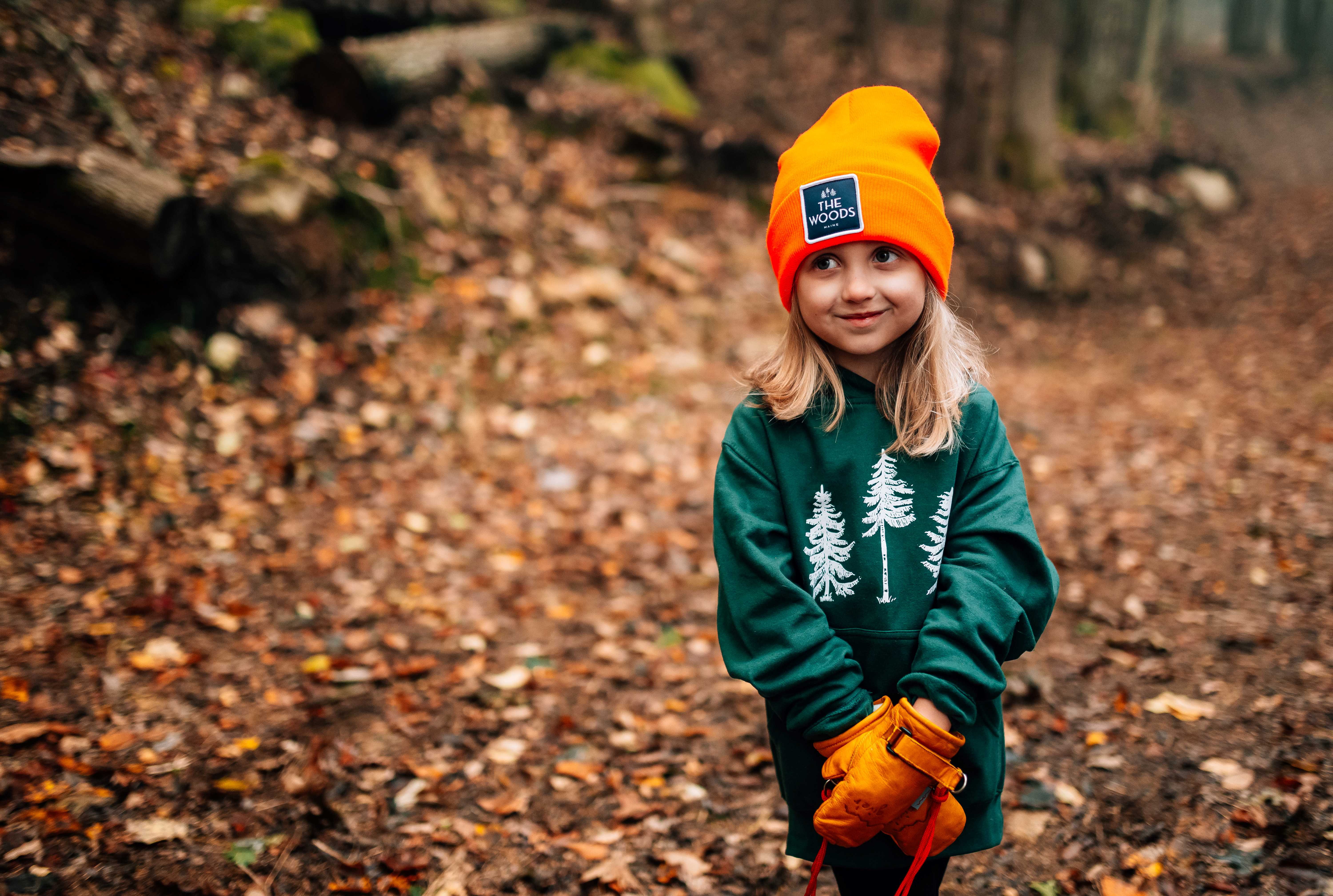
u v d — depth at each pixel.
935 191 1.44
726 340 7.36
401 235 6.50
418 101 7.86
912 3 20.91
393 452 5.15
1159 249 11.61
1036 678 3.14
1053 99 12.34
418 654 3.53
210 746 2.81
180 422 4.73
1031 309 9.84
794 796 1.53
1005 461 1.48
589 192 8.18
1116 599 3.81
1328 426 6.05
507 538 4.61
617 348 6.78
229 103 6.66
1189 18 36.94
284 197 5.80
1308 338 8.77
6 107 5.16
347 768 2.78
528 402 5.97
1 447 4.16
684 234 8.41
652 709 3.22
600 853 2.48
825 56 16.03
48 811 2.40
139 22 6.70
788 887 2.36
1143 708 2.94
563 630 3.80
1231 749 2.62
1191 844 2.27
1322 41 27.34
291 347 5.44
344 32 8.49
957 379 1.48
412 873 2.37
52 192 4.67
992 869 2.32
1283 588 3.70
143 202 4.82
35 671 3.04
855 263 1.41
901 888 1.40
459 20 9.66
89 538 3.93
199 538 4.14
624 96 9.90
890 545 1.45
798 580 1.48
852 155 1.40
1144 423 6.54
